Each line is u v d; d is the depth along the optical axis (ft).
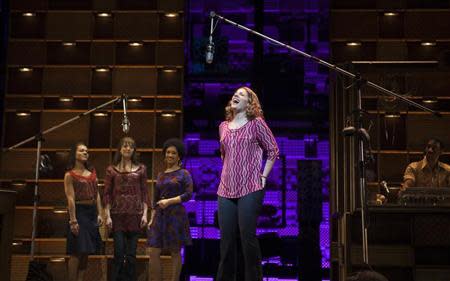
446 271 16.60
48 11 25.62
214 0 26.35
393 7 25.14
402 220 16.89
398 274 16.84
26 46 25.52
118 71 25.41
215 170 25.46
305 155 25.50
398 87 18.84
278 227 24.77
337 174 18.60
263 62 26.03
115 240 17.80
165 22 25.70
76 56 25.54
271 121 25.72
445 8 25.14
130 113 25.21
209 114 25.84
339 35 25.16
